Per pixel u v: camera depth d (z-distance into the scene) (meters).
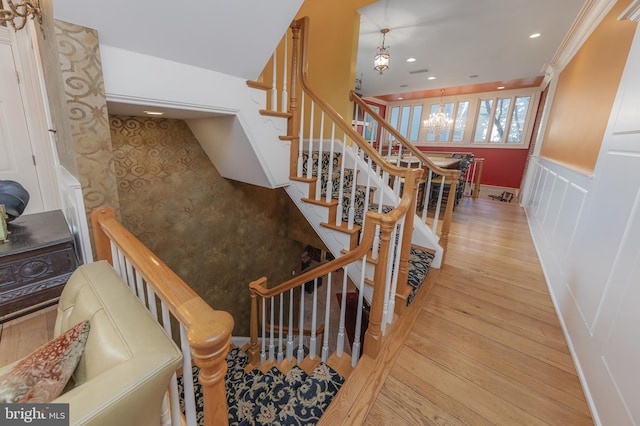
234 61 1.69
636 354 1.06
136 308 0.93
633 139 1.39
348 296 3.39
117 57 1.30
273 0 1.41
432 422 1.22
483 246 3.16
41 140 2.38
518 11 2.92
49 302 1.67
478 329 1.80
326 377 1.55
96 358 0.78
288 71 3.08
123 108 1.62
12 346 1.56
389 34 3.56
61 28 1.11
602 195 1.63
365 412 1.25
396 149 8.38
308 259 4.63
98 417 0.61
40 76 2.02
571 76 3.46
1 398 0.65
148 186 2.44
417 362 1.53
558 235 2.41
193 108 1.63
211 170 2.89
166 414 0.96
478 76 5.55
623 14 1.50
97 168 1.33
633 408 1.02
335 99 3.17
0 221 1.30
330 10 3.06
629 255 1.23
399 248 1.67
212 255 3.11
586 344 1.45
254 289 2.25
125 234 1.14
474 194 6.18
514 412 1.27
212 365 0.64
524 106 6.81
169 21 1.29
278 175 2.26
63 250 1.38
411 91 7.27
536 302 2.10
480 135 7.52
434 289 2.25
